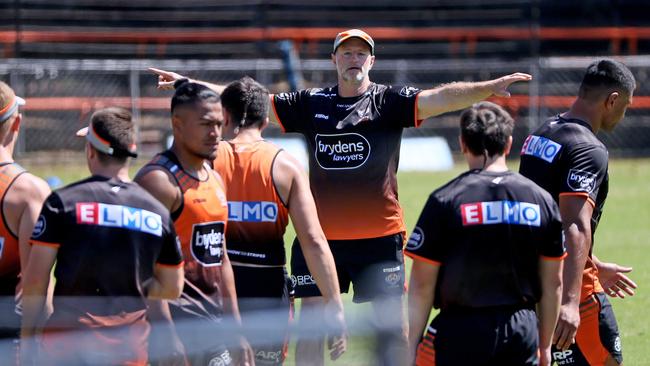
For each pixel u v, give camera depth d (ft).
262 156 68.95
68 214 52.47
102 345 52.95
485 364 55.93
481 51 323.98
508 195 55.83
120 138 53.52
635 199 200.75
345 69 82.02
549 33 319.47
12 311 58.39
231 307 62.28
